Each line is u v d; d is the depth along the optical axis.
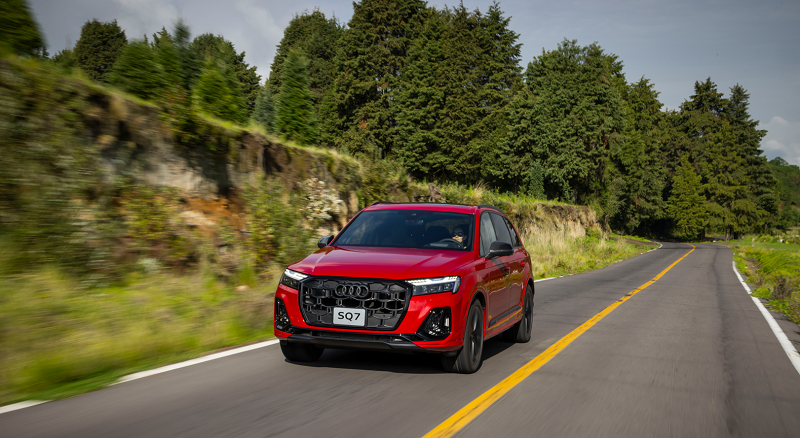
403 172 19.98
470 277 6.00
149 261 8.93
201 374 5.66
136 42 11.11
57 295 6.98
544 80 64.38
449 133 58.06
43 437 3.85
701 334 9.33
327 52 69.00
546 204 38.56
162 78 11.17
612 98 64.00
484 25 72.38
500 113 66.81
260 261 11.20
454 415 4.64
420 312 5.48
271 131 16.72
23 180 7.77
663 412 5.00
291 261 11.83
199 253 9.92
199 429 4.10
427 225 6.95
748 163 108.56
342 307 5.54
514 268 7.73
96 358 5.70
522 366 6.59
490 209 7.93
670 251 49.09
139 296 7.85
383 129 57.53
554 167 60.44
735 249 55.34
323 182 14.27
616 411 4.98
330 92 59.88
